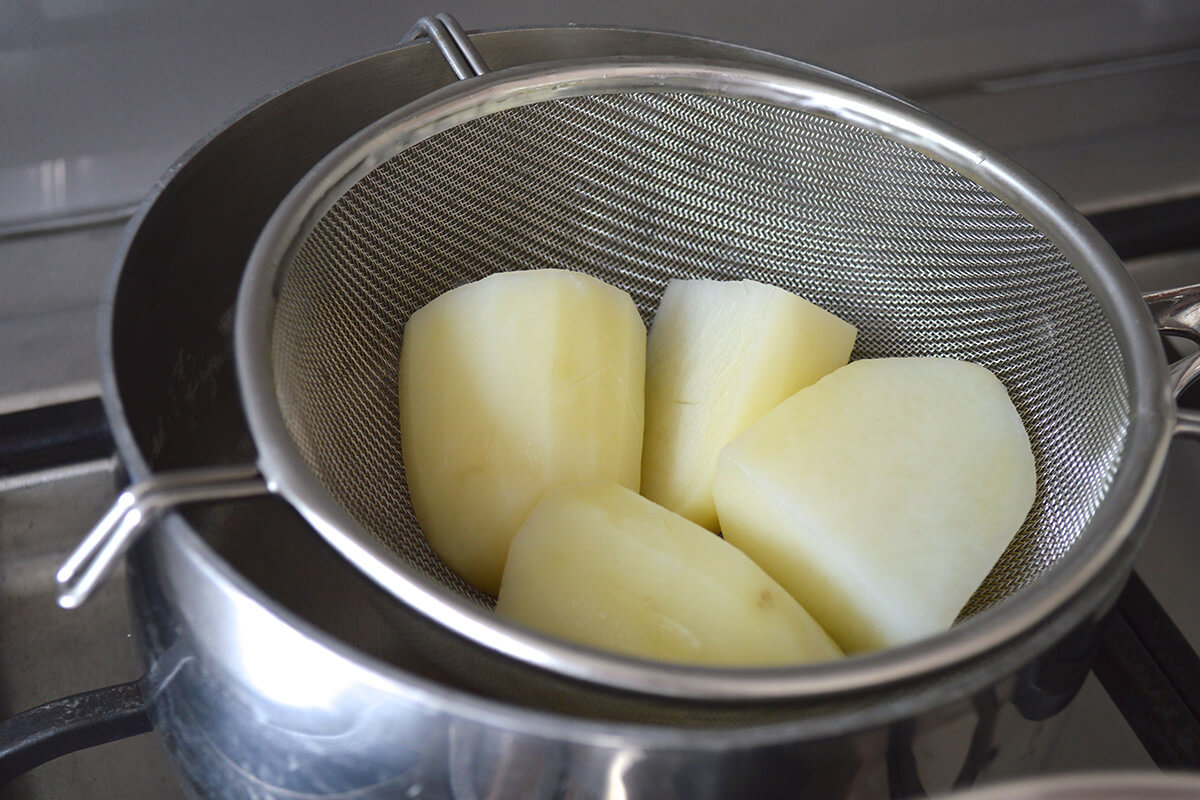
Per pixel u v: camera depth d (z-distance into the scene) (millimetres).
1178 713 421
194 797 377
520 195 445
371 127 410
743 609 385
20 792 410
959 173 429
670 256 462
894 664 339
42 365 470
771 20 522
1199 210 529
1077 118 552
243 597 336
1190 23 561
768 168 446
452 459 418
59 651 437
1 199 484
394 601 349
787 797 337
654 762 328
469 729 330
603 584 388
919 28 539
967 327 447
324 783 348
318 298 409
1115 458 390
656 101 436
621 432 423
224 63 483
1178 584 460
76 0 463
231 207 422
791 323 436
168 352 399
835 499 406
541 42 455
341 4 485
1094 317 410
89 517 455
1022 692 351
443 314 427
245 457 420
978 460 416
